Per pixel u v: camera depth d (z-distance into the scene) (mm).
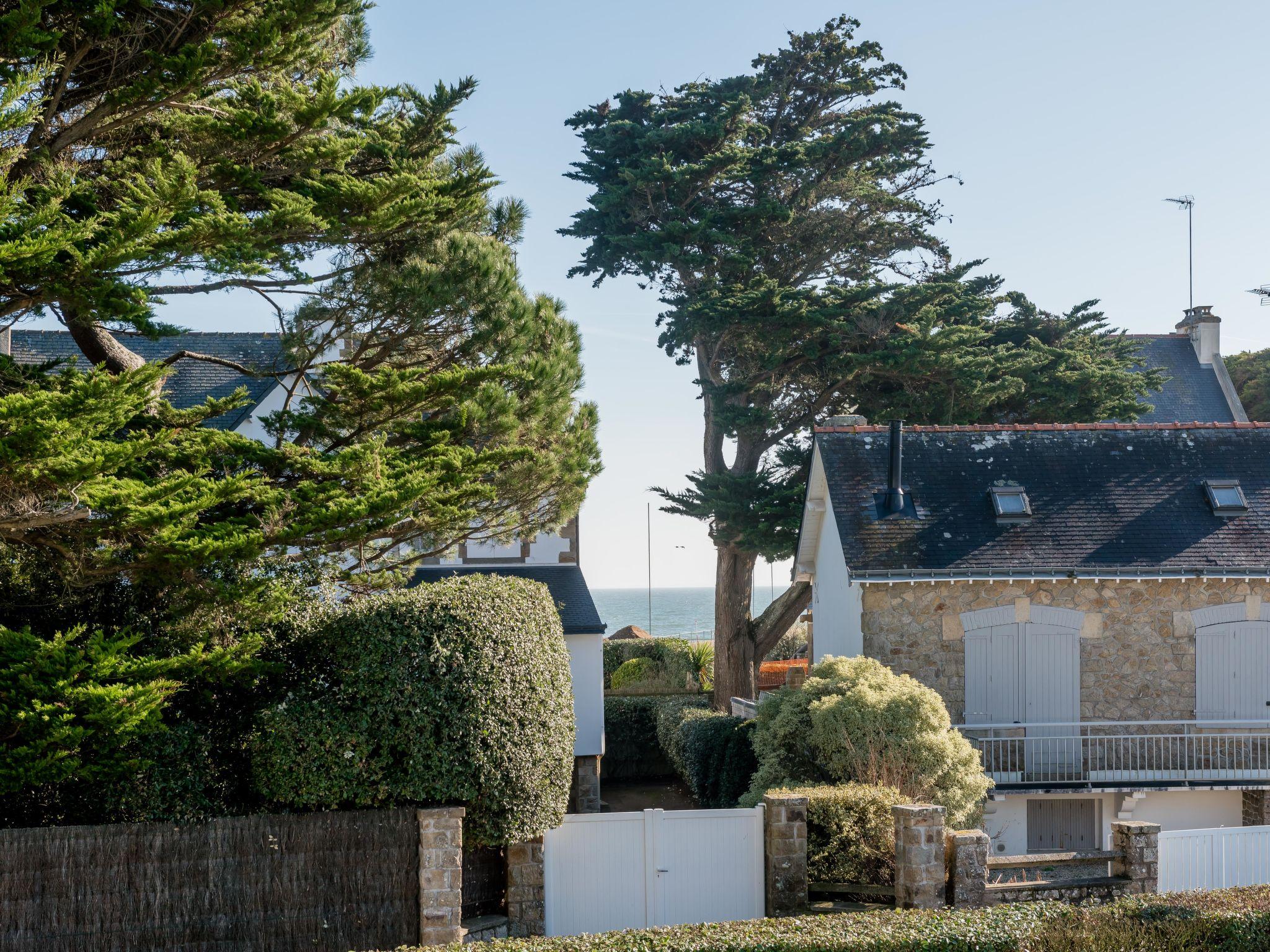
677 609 179250
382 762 11430
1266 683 18484
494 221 16391
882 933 10188
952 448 20750
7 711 9906
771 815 12680
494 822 11758
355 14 14383
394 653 11602
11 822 11219
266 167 13594
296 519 11586
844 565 19906
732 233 28750
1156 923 10547
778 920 10602
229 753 12141
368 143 14305
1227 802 18297
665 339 28516
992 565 18156
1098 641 18438
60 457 9469
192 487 11070
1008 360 27375
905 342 26406
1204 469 20344
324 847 11203
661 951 9805
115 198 12719
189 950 10781
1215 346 36906
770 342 27516
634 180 27922
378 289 14148
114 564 10969
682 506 27984
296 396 20391
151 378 10242
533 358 14891
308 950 11062
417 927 11367
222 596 11305
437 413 14398
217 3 11977
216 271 11695
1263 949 10617
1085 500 19625
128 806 11328
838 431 21094
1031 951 10148
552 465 15398
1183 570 18172
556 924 12617
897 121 30156
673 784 23703
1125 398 28547
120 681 10586
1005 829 18000
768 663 33781
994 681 18297
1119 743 18094
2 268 9695
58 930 10492
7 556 11789
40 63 10781
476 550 22281
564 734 12641
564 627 19969
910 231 31328
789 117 32250
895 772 14422
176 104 12516
